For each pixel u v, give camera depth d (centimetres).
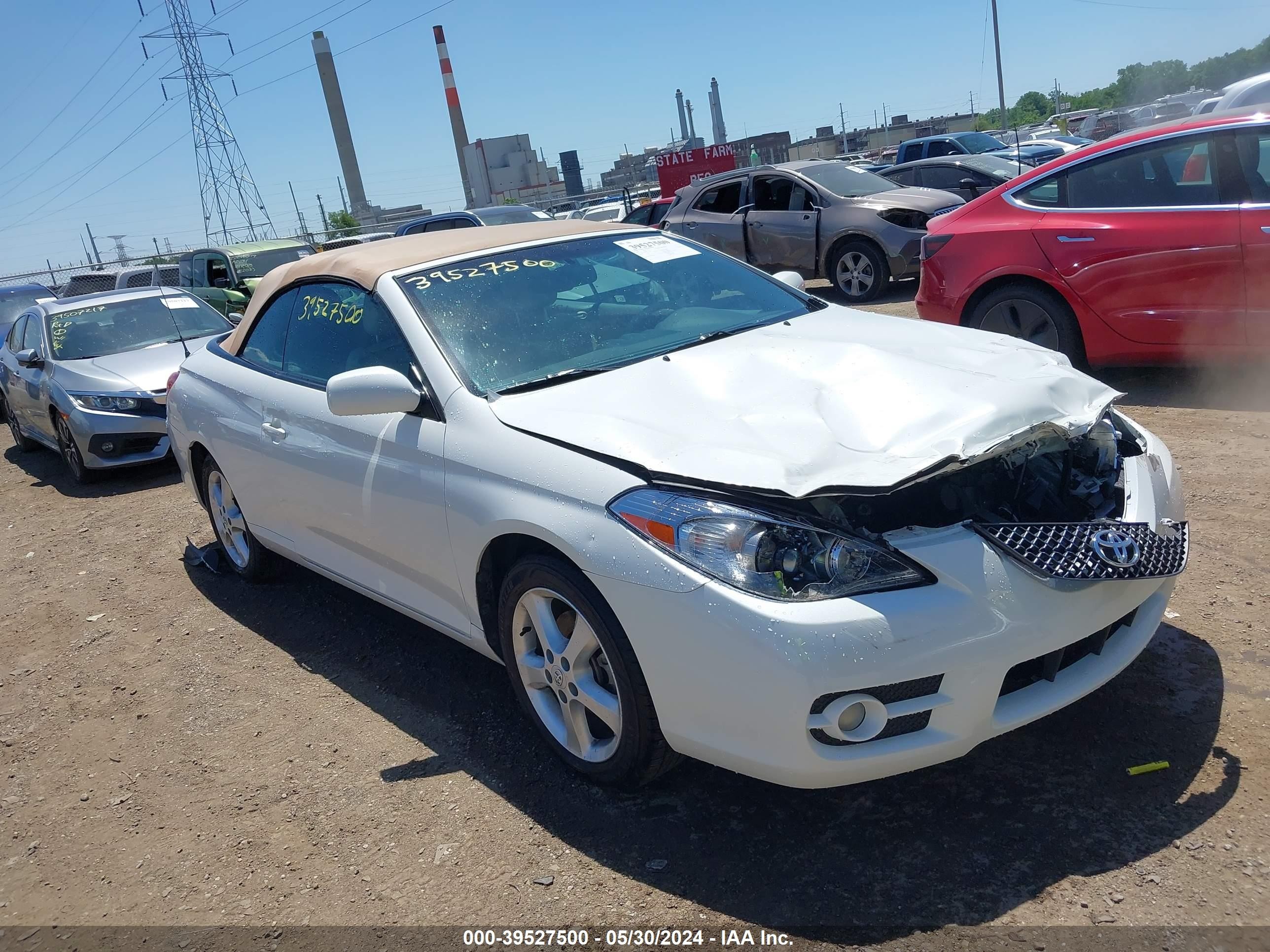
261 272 1644
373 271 380
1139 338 574
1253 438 505
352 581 393
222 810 321
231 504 493
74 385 792
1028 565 246
